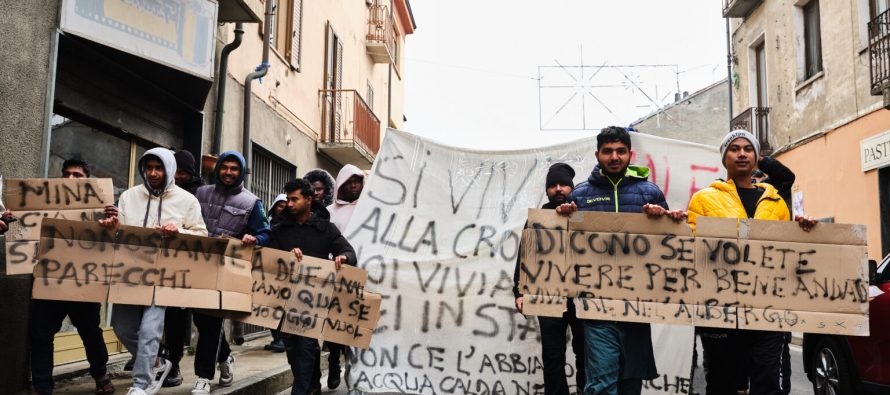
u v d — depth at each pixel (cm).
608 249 445
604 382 429
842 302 442
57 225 481
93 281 485
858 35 1397
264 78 1212
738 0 1909
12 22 566
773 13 1816
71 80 675
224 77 986
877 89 1279
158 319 496
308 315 545
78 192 505
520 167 608
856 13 1405
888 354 550
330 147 1596
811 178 1612
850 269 445
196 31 796
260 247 541
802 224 446
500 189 602
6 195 494
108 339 750
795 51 1689
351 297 555
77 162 604
